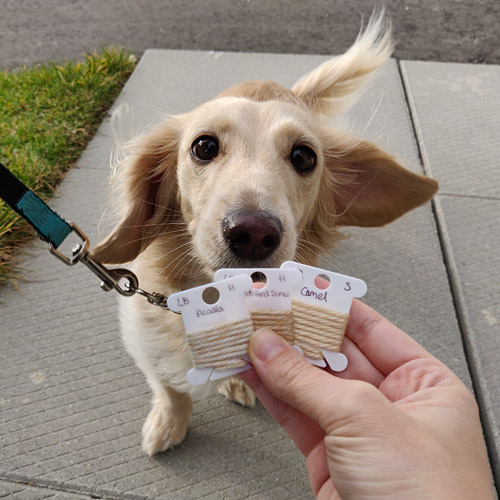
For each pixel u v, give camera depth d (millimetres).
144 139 312
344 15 896
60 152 510
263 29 832
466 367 358
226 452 313
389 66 704
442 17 896
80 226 444
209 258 244
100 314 384
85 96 585
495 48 796
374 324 248
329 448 178
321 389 178
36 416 322
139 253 304
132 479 296
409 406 195
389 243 456
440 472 164
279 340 195
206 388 298
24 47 749
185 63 698
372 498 167
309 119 316
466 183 515
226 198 242
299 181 287
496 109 624
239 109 283
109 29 811
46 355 355
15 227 423
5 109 557
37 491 287
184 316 200
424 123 593
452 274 428
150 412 324
